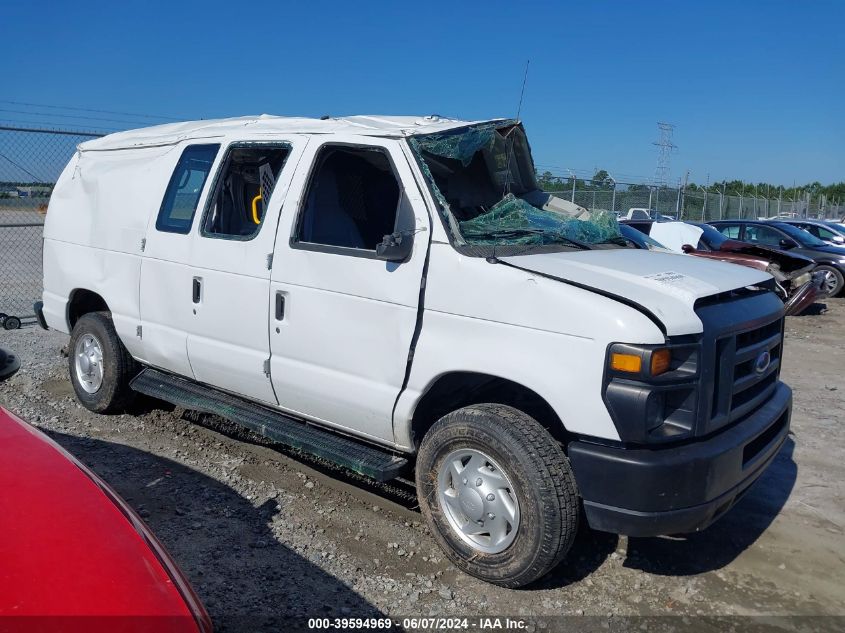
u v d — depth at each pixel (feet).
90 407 19.48
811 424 21.53
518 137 16.12
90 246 18.83
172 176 16.81
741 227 57.21
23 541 6.75
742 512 15.29
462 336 11.83
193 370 16.37
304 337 13.85
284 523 13.80
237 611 10.94
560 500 10.96
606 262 12.51
